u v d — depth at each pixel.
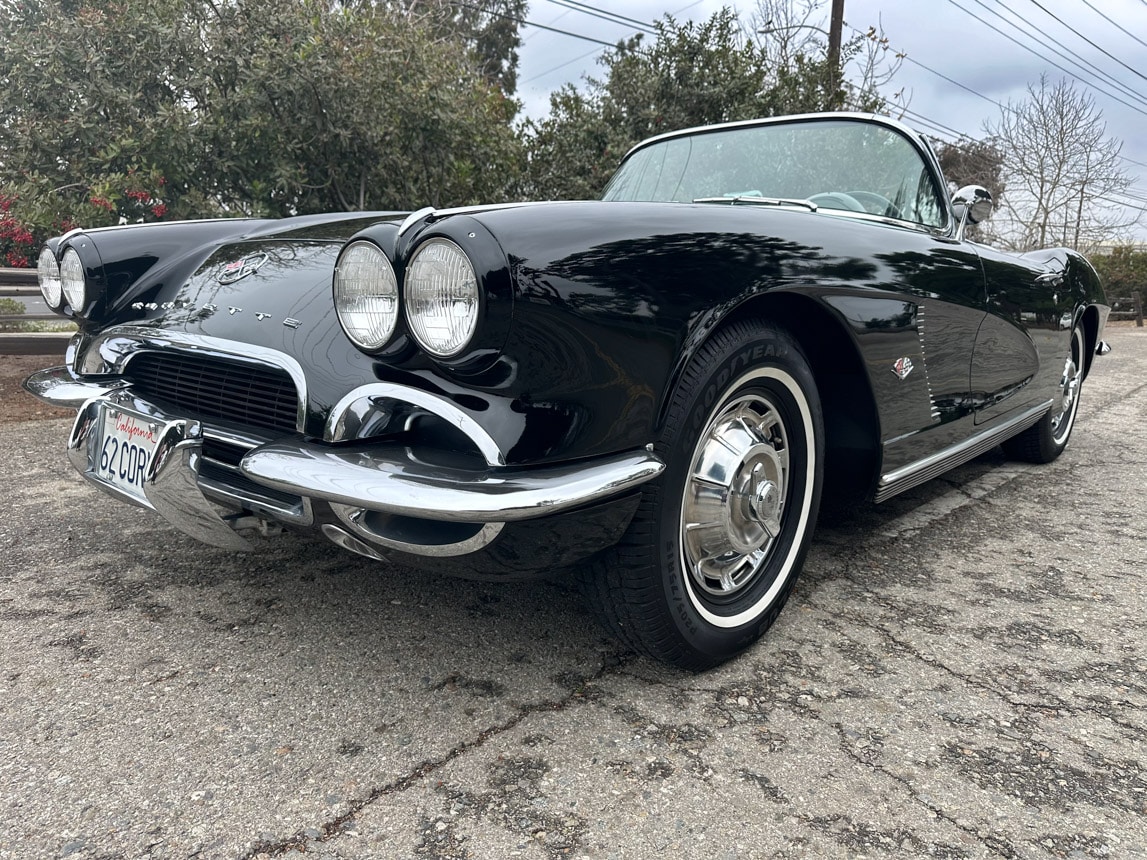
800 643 1.91
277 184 5.18
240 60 4.88
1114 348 10.95
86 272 2.09
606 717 1.57
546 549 1.38
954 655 1.86
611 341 1.35
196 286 1.96
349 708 1.58
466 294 1.24
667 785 1.37
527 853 1.20
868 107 10.39
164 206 4.94
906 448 2.20
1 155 4.91
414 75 5.53
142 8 4.90
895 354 2.02
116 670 1.71
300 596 2.09
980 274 2.48
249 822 1.26
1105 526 2.85
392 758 1.43
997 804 1.34
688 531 1.68
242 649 1.81
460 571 1.44
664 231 1.46
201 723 1.52
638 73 8.27
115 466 1.83
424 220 1.31
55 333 5.73
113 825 1.25
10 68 4.80
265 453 1.43
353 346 1.46
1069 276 3.47
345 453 1.40
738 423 1.74
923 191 2.62
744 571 1.83
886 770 1.42
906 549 2.57
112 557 2.34
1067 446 4.31
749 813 1.30
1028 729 1.56
